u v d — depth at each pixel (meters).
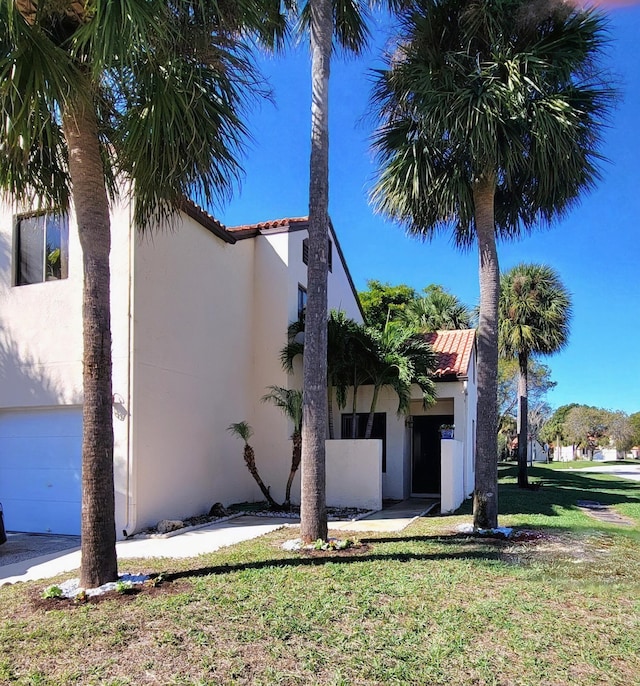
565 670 3.83
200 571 6.23
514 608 4.99
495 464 9.02
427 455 16.88
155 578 5.78
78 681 3.61
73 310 9.88
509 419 53.88
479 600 5.18
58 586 5.62
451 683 3.62
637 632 4.52
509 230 10.53
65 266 10.08
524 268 19.84
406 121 9.14
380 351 13.85
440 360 16.28
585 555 7.25
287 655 3.95
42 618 4.72
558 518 10.85
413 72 8.42
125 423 9.26
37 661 3.89
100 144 6.60
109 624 4.48
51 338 10.02
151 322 9.89
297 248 14.70
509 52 7.97
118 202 9.40
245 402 13.38
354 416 14.39
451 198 9.06
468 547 7.63
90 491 5.55
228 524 10.43
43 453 10.09
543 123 7.73
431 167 8.99
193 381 11.17
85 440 5.61
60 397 9.84
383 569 6.21
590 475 29.88
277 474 13.34
